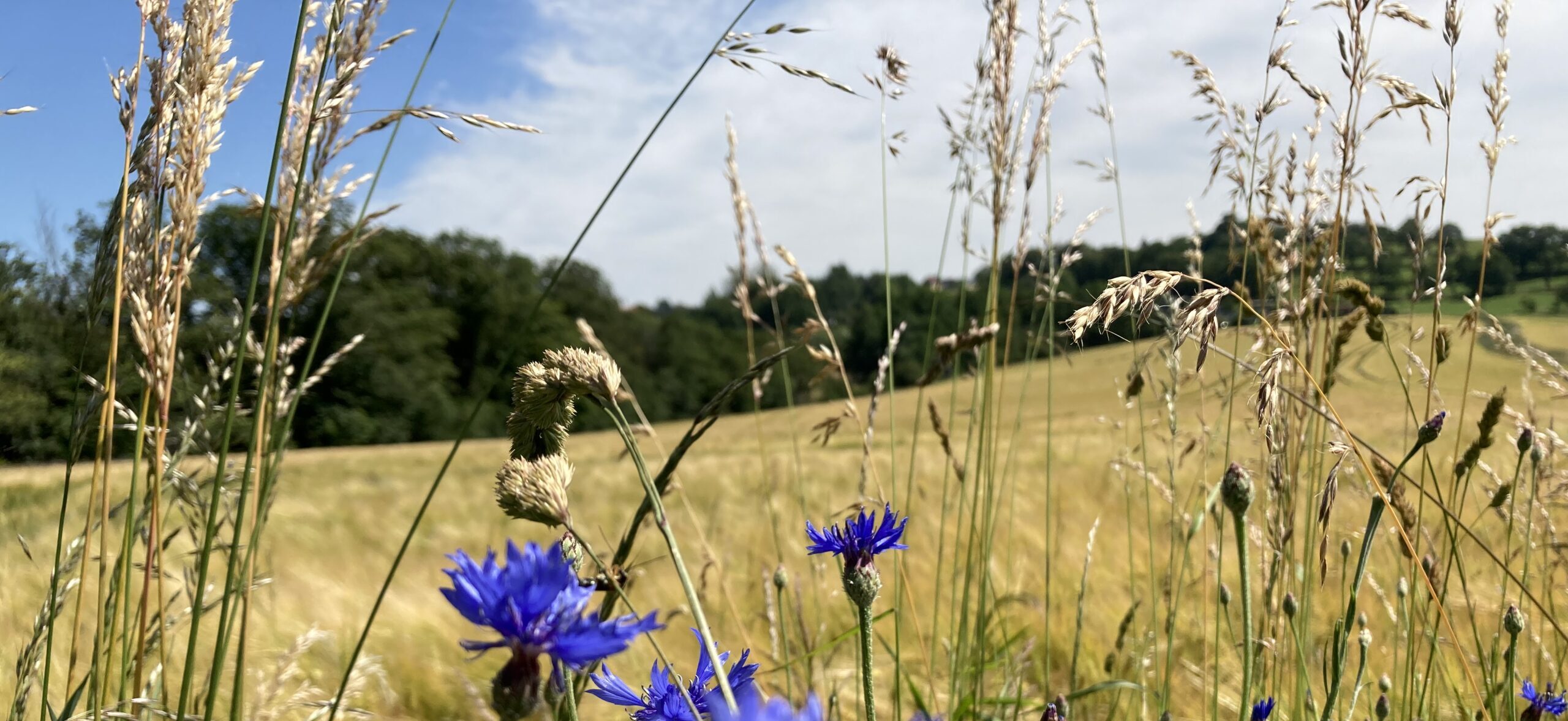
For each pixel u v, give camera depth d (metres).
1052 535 6.32
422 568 8.02
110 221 1.81
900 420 22.88
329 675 4.19
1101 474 9.98
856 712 3.34
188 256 1.76
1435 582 2.17
